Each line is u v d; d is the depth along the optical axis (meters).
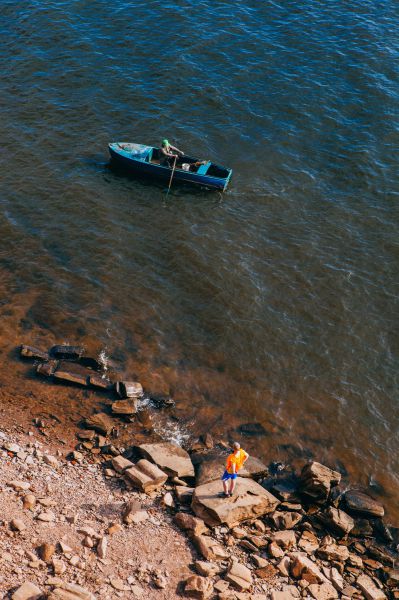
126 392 30.39
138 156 44.25
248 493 26.14
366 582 24.19
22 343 32.62
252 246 40.09
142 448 27.81
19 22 57.88
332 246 40.62
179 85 52.72
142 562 22.92
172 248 39.38
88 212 41.16
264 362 33.44
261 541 24.88
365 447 29.95
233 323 35.25
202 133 48.53
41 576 21.30
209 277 37.72
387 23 62.03
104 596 21.22
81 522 24.00
